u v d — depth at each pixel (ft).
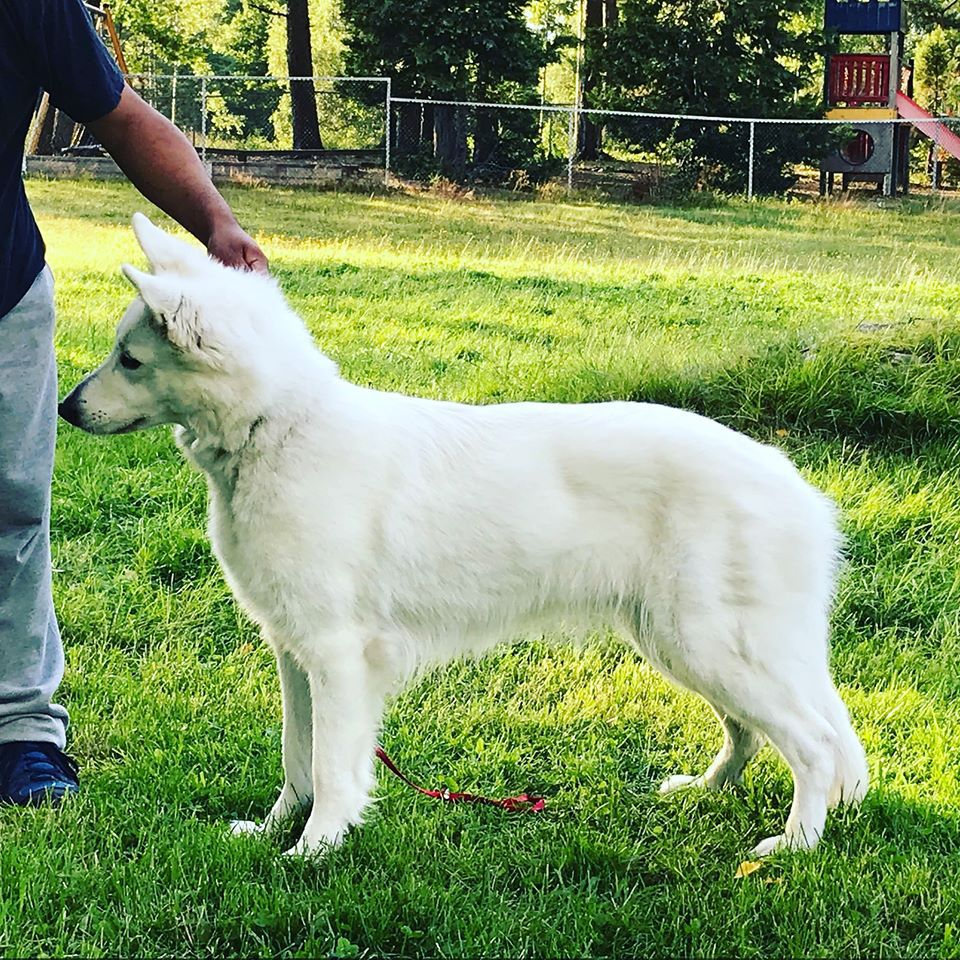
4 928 7.31
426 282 25.27
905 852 8.16
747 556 8.03
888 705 9.71
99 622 10.48
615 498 8.14
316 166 47.55
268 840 8.05
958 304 21.76
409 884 7.69
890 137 52.39
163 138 8.50
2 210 8.09
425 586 8.17
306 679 8.38
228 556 8.18
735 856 8.16
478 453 8.22
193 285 7.95
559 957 7.35
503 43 51.06
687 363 14.97
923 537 11.86
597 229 37.81
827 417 13.69
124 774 8.73
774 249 33.37
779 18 53.62
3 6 7.80
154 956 7.26
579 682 10.00
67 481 12.55
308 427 8.02
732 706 8.14
